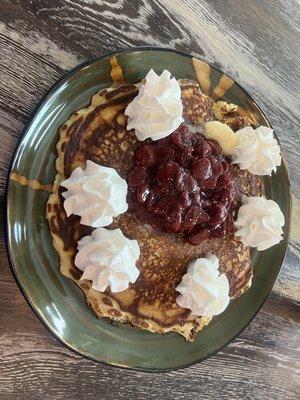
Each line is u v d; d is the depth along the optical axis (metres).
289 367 0.47
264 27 0.44
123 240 0.33
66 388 0.36
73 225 0.33
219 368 0.43
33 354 0.35
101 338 0.35
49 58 0.34
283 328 0.46
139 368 0.37
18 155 0.31
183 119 0.35
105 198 0.32
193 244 0.35
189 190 0.34
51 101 0.32
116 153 0.34
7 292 0.33
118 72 0.35
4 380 0.34
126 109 0.34
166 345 0.38
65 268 0.33
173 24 0.39
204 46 0.41
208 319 0.39
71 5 0.35
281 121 0.46
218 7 0.41
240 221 0.38
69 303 0.34
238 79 0.43
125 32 0.37
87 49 0.35
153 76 0.33
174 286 0.36
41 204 0.33
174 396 0.41
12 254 0.31
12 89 0.33
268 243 0.39
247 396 0.45
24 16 0.33
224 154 0.38
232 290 0.39
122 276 0.33
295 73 0.46
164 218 0.34
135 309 0.35
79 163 0.33
